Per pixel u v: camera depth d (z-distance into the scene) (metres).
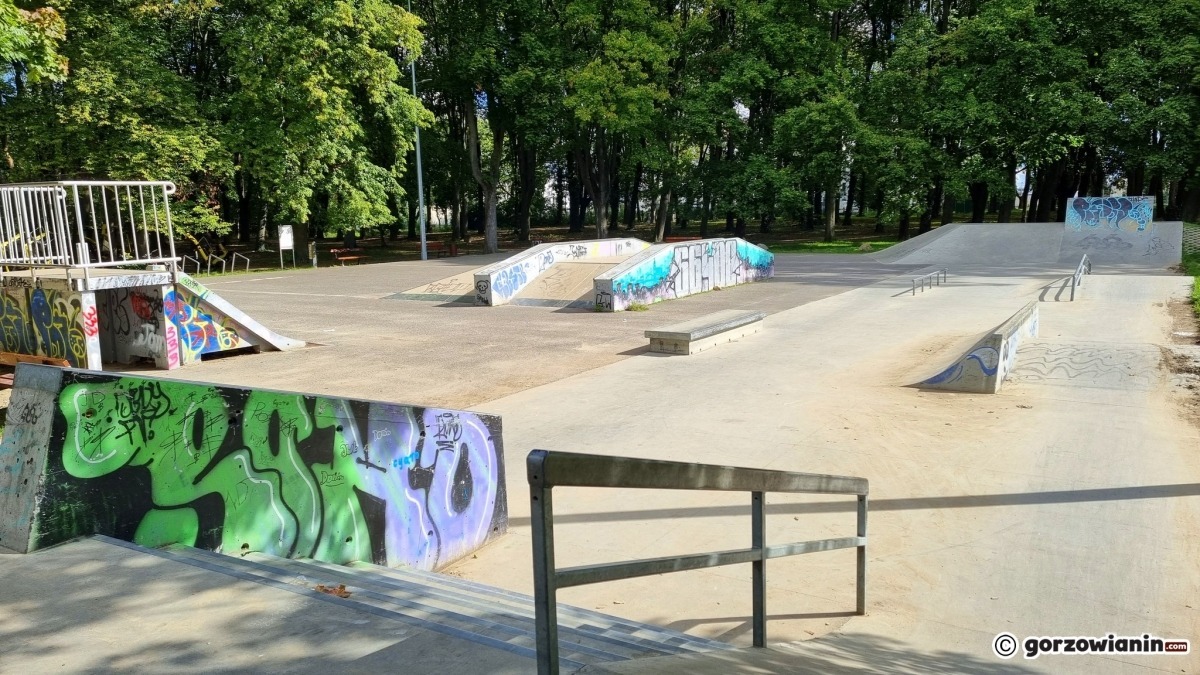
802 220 52.81
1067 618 4.61
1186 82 30.33
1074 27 32.78
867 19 43.91
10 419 3.44
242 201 40.41
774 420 9.04
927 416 9.17
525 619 2.99
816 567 5.38
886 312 17.25
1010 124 33.44
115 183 11.06
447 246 41.94
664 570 2.62
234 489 4.01
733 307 18.64
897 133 35.22
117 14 26.77
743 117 41.38
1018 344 11.92
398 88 32.25
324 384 11.00
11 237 10.89
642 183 57.56
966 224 32.97
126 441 3.55
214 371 11.91
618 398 10.13
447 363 12.44
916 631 4.43
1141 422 8.76
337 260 35.88
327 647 2.45
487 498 5.89
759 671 2.84
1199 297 16.02
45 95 26.28
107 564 3.12
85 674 2.27
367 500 4.82
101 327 12.78
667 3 37.41
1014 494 6.70
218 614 2.70
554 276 20.80
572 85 34.81
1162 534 5.84
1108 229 29.53
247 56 28.47
